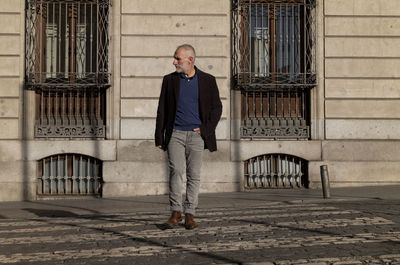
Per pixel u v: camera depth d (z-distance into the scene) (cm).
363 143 1218
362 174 1214
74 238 598
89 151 1187
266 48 1247
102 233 629
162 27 1206
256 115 1233
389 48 1232
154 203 1017
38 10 1212
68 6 1224
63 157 1205
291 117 1234
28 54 1185
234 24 1214
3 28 1193
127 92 1198
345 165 1213
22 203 1103
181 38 1208
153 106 1198
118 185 1184
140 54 1202
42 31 1220
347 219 692
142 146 1191
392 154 1221
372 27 1232
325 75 1224
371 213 747
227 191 1195
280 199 1002
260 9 1246
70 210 942
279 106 1240
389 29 1234
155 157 1191
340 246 516
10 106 1186
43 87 1205
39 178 1197
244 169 1231
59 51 1219
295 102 1240
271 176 1226
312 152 1212
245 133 1217
